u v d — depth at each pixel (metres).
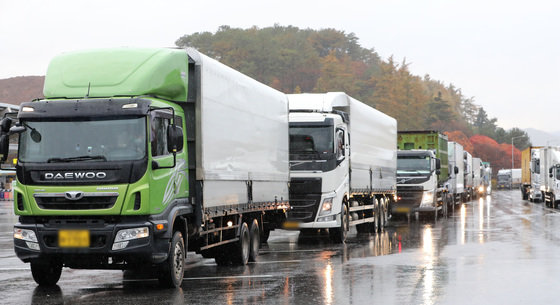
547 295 15.57
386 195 40.62
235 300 15.23
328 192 28.89
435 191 47.16
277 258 24.06
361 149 33.56
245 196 21.66
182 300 15.35
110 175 16.08
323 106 30.05
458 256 23.80
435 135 52.97
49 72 17.53
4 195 88.38
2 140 16.70
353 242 30.38
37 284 18.39
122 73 17.09
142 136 16.20
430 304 14.50
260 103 23.25
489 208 65.50
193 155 18.20
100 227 16.08
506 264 21.36
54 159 16.33
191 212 18.09
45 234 16.31
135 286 17.80
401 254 24.72
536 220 45.44
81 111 16.36
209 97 18.70
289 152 29.02
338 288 16.80
